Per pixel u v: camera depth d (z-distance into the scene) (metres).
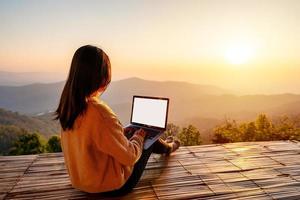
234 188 1.90
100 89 1.38
